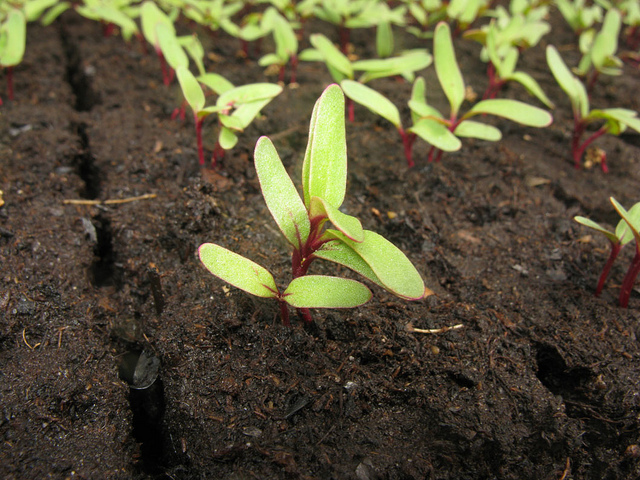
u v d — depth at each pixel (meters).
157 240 0.16
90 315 0.14
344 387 0.13
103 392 0.13
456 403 0.12
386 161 0.20
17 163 0.18
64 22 0.31
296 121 0.22
